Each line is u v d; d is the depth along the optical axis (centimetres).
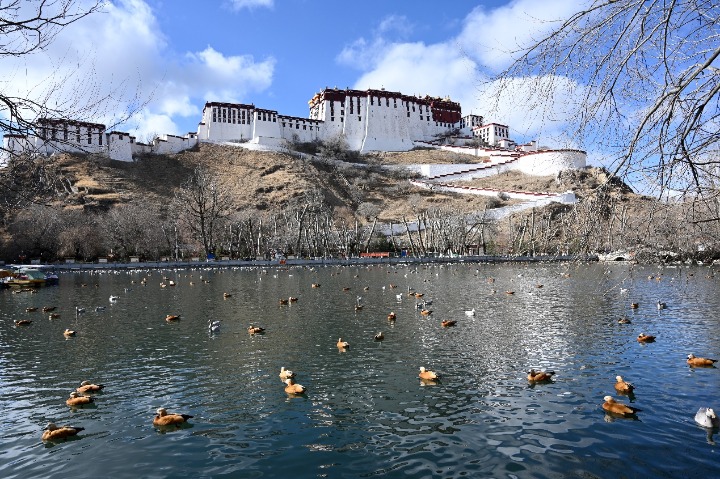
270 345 2081
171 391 1495
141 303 3481
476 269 7081
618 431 1177
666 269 5888
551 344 2066
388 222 12475
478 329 2403
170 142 14912
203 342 2148
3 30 704
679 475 971
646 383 1529
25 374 1695
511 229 9594
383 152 18425
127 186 11419
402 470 1006
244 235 9800
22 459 1068
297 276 6028
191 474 994
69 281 5409
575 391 1462
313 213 10569
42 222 7769
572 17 676
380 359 1839
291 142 17425
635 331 2322
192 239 9625
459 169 16275
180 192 11012
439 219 10375
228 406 1365
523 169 14688
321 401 1398
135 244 8619
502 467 1015
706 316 2722
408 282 5084
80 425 1248
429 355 1897
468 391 1473
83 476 994
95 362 1834
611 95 709
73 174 11075
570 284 4541
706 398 1391
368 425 1231
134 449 1109
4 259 7569
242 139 16638
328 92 18388
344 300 3600
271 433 1187
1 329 2511
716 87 597
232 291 4281
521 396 1425
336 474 991
